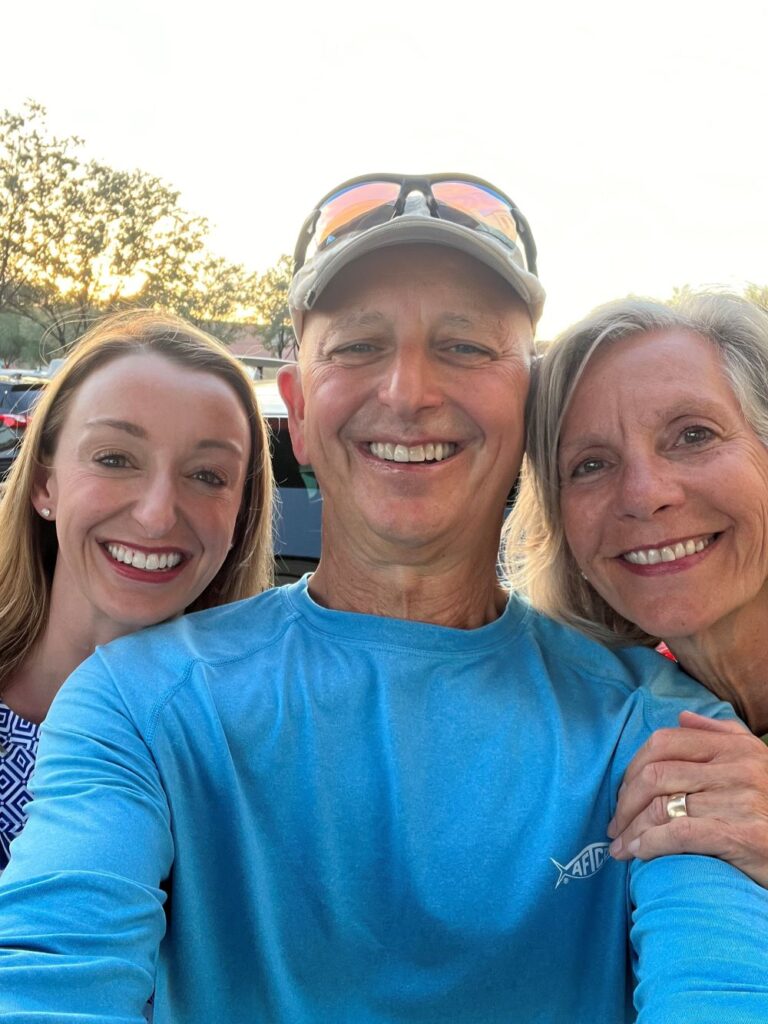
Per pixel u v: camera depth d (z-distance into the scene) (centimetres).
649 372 46
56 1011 29
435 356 46
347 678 43
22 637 62
